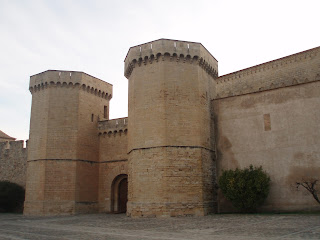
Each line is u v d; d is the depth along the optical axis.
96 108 38.06
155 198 25.48
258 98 28.03
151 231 16.48
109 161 36.12
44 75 35.78
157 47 28.03
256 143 27.28
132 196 27.23
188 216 24.97
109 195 35.34
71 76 35.94
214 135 29.88
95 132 37.16
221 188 26.53
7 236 16.42
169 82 27.56
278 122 26.48
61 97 35.41
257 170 25.62
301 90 25.89
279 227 15.75
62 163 33.75
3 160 43.94
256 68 31.00
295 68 28.42
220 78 33.28
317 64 27.09
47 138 34.06
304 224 16.50
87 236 15.50
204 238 13.34
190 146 26.70
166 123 26.59
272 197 25.52
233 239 12.77
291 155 25.33
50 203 32.50
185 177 25.92
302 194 24.27
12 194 39.38
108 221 23.55
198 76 28.58
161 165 25.84
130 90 30.55
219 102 30.31
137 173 26.97
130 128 29.48
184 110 27.33
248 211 25.89
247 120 28.23
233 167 28.11
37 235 16.50
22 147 42.88
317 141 24.38
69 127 34.78
